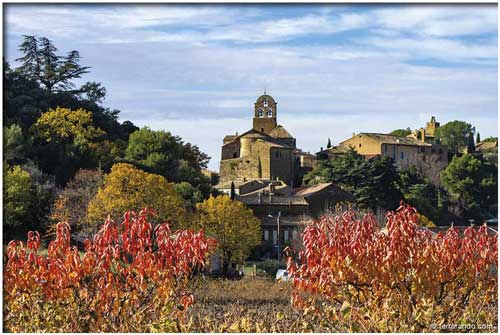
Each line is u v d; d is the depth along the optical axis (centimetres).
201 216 7612
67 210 7506
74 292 1800
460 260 1848
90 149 10019
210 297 3750
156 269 1777
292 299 1861
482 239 1886
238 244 7569
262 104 17462
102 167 9912
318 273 1825
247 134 15088
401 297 1797
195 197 9200
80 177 8456
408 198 11100
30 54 13000
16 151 8900
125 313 1788
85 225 7325
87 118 11194
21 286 1778
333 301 1836
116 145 11375
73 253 1780
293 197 10100
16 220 7469
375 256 1783
